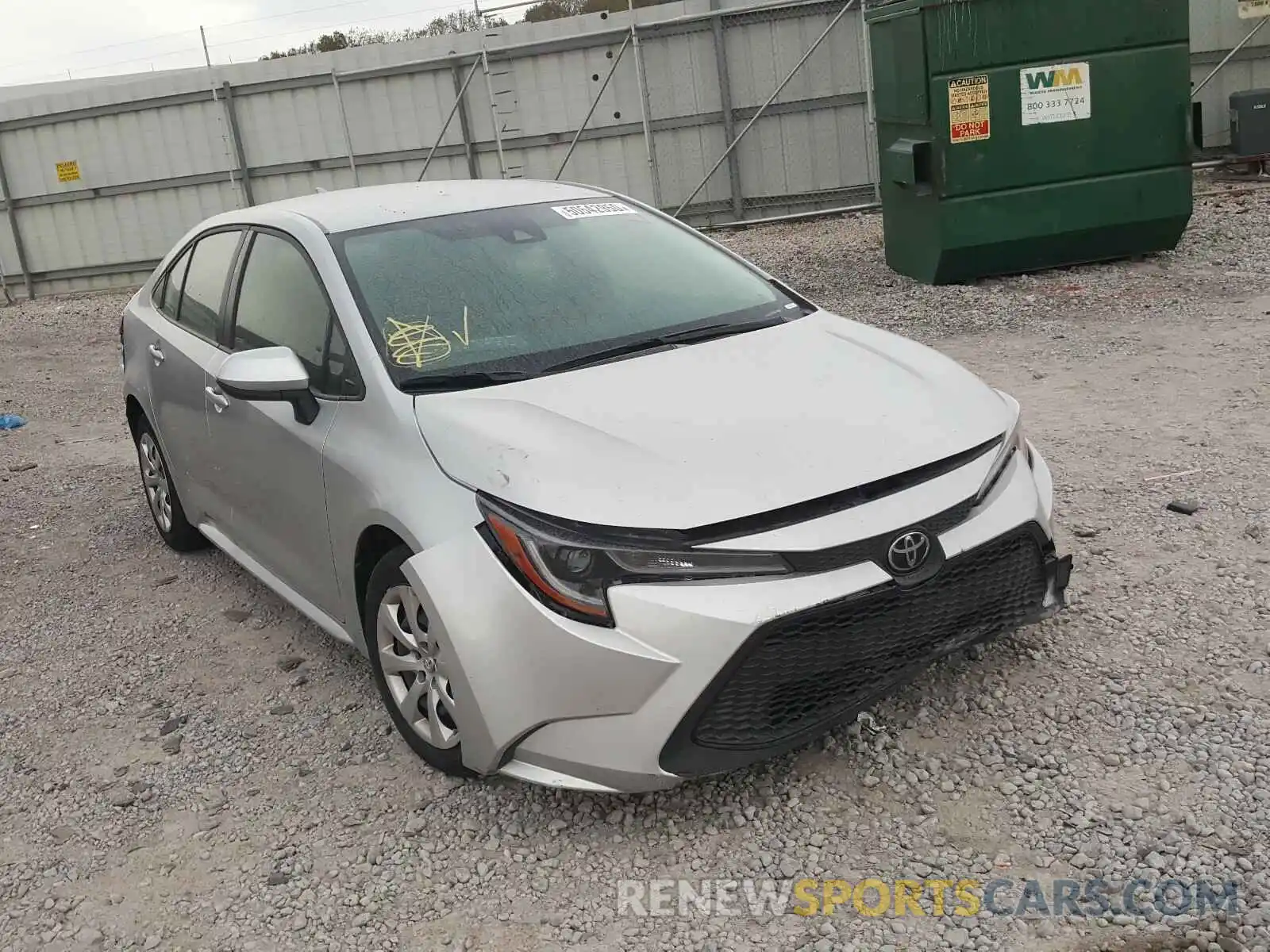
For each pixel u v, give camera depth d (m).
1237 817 2.80
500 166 17.44
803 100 16.45
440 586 2.90
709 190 17.05
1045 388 6.74
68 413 9.26
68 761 3.69
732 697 2.75
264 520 4.08
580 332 3.62
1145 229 9.86
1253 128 14.23
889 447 2.96
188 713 3.91
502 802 3.19
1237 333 7.42
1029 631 3.77
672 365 3.40
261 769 3.52
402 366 3.41
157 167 18.48
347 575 3.48
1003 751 3.16
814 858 2.83
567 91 16.95
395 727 3.60
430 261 3.81
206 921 2.85
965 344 8.12
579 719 2.77
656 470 2.83
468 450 3.02
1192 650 3.57
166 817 3.32
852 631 2.82
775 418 3.04
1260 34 15.59
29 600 5.11
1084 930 2.50
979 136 9.57
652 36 16.55
